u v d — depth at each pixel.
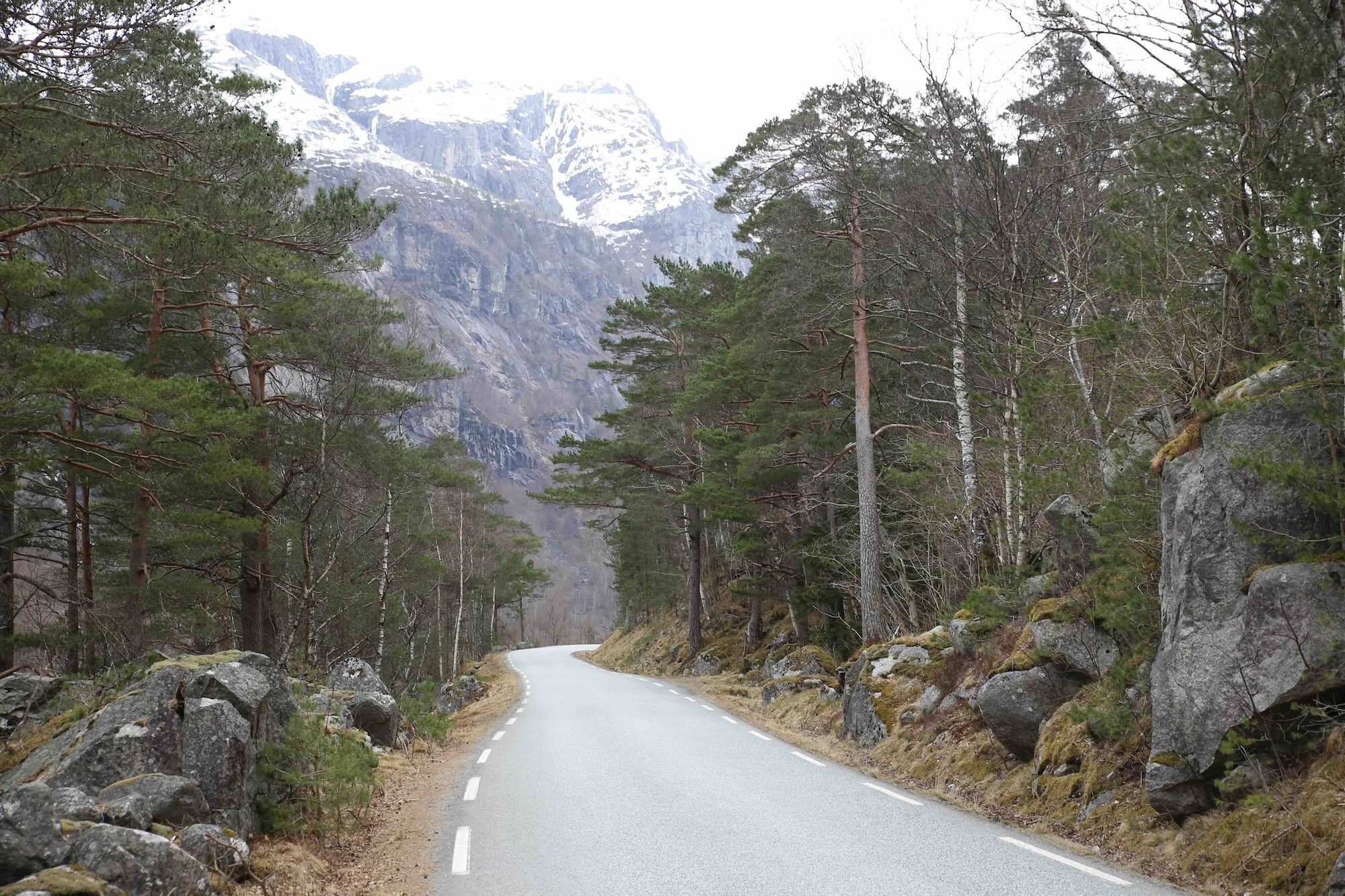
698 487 28.27
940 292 19.03
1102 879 6.75
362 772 9.28
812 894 6.53
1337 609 6.79
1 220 13.12
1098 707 8.98
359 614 28.83
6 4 10.41
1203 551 7.83
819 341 23.72
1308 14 8.05
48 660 19.05
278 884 7.16
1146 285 8.61
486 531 49.03
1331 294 7.18
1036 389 11.11
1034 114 15.02
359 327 21.11
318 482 21.55
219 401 18.94
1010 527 14.83
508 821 9.52
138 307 18.23
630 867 7.44
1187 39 9.20
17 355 13.25
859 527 25.11
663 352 34.56
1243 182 8.19
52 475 19.31
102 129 12.30
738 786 11.02
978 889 6.52
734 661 33.22
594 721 18.70
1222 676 7.34
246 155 13.80
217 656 9.42
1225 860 6.65
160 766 7.57
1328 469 6.77
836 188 20.36
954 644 13.42
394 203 15.81
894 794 10.38
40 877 5.38
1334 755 6.66
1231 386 8.27
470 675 39.91
